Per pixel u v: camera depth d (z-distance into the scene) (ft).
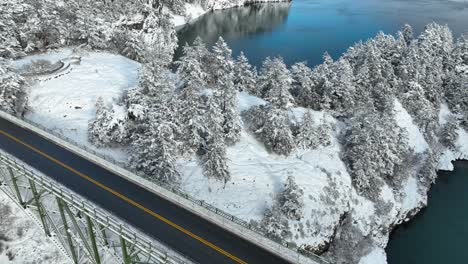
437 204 184.85
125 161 148.56
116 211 101.45
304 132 171.73
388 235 161.48
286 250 88.99
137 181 115.44
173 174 133.59
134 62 235.61
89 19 238.27
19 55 210.79
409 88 228.43
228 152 157.69
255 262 87.20
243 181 145.79
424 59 241.55
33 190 98.99
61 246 104.01
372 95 218.79
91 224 87.81
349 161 171.32
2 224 111.75
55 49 227.61
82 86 190.29
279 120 163.73
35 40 224.74
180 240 92.12
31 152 129.70
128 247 92.32
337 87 203.72
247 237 94.22
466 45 278.26
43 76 190.29
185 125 149.07
